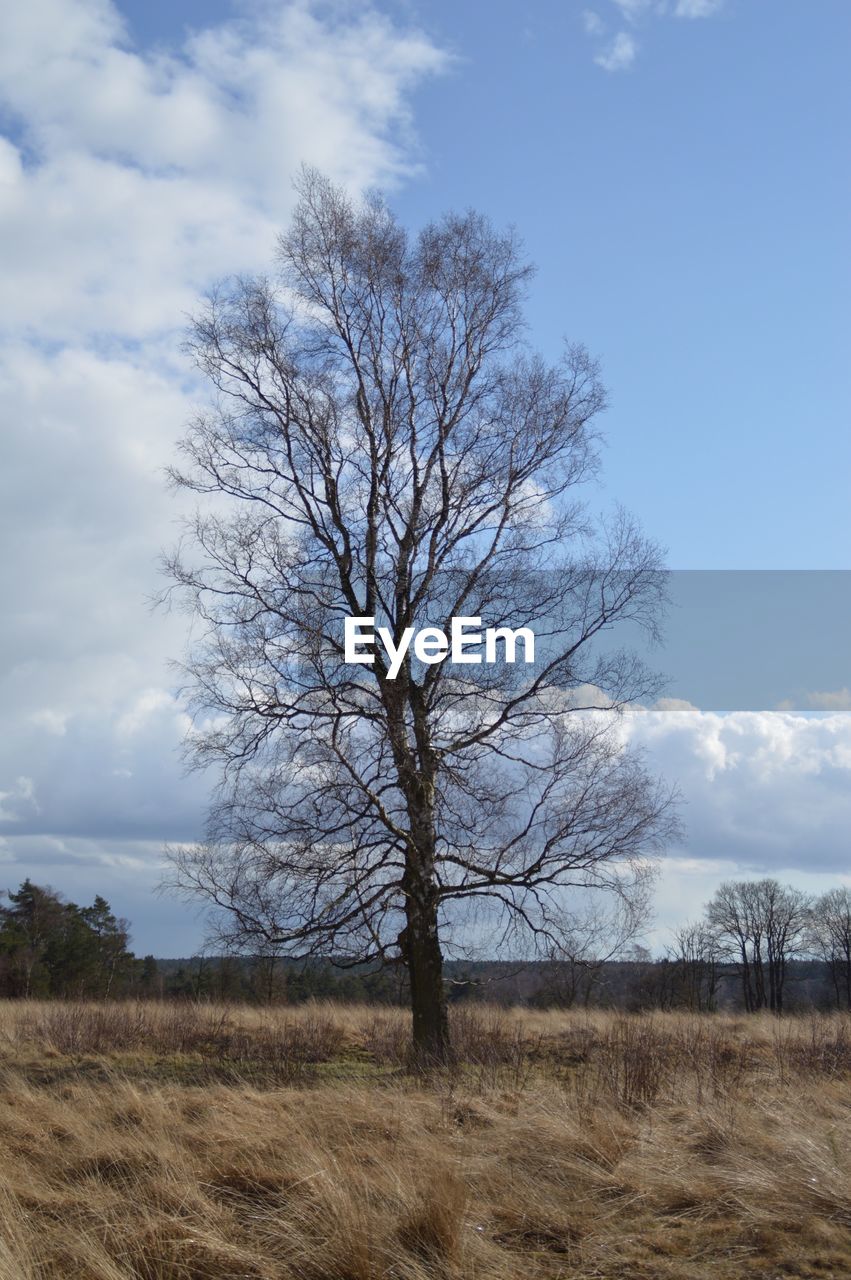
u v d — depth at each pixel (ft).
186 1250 19.83
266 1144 26.07
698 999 113.91
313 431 53.11
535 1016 72.02
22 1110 33.06
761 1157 25.82
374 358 54.49
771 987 160.97
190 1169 24.34
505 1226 22.25
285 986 86.89
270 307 54.75
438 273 55.42
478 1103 32.94
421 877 50.44
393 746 49.67
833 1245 20.57
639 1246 20.97
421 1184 22.20
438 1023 49.90
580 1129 27.76
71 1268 19.62
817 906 162.61
